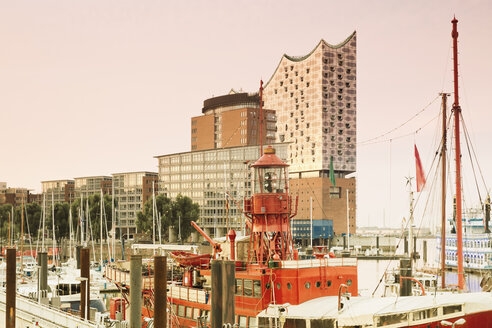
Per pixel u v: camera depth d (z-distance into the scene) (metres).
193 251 53.06
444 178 56.00
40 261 62.66
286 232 44.62
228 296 34.09
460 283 48.81
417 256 144.25
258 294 41.31
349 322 35.38
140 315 37.84
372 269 136.75
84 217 191.25
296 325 37.50
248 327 40.16
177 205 185.62
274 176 45.28
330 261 42.62
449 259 124.56
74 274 89.88
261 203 44.19
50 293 72.75
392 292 58.84
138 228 180.75
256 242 44.91
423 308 35.81
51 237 198.25
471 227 117.81
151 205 182.50
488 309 37.22
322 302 39.41
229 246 48.00
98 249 172.75
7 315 48.66
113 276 56.19
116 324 45.06
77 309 70.56
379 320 34.88
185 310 46.47
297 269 40.69
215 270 34.22
